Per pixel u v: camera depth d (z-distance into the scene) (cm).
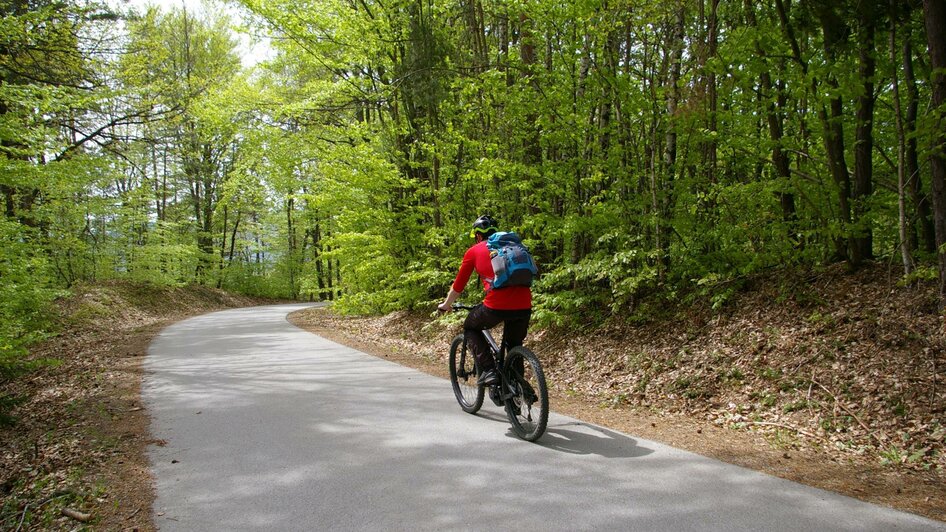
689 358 725
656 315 874
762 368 639
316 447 487
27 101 1101
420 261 1406
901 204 652
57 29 1412
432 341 1220
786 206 855
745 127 882
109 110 1652
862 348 596
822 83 709
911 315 605
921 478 406
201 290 3109
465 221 1269
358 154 1369
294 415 600
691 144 912
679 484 389
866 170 756
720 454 459
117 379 864
